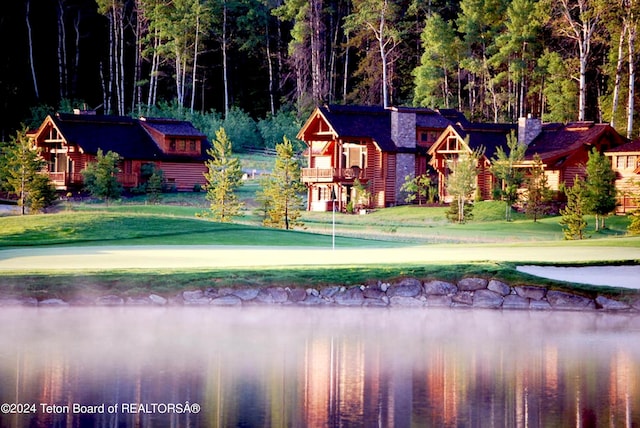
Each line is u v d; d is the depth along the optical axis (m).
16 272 37.53
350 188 94.19
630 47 93.81
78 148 98.19
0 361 26.55
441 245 54.88
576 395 23.69
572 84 108.44
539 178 79.69
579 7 106.19
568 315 36.31
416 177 95.12
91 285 36.78
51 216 60.84
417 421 21.33
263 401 22.88
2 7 131.12
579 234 67.00
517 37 111.06
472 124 93.75
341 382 24.89
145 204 90.38
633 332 32.69
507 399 23.31
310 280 38.00
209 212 80.50
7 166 90.56
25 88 130.38
